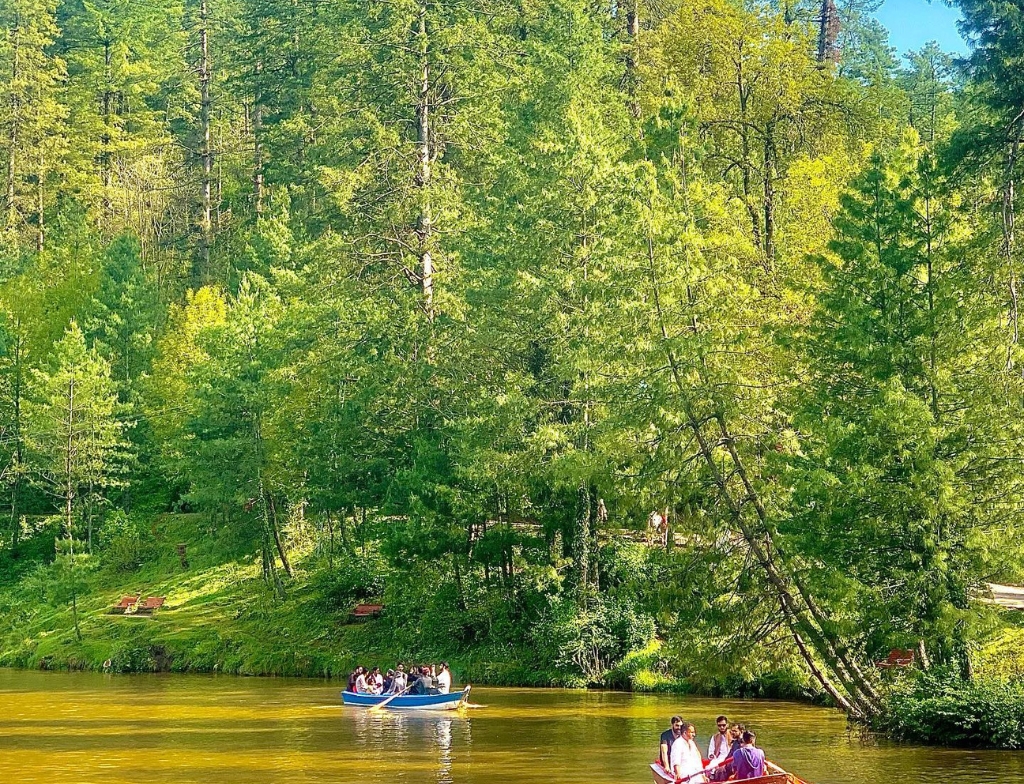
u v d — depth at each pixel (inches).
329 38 2632.9
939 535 1184.8
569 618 1819.6
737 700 1596.9
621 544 1934.1
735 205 1780.3
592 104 2190.0
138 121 4340.6
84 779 1058.7
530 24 2748.5
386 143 2256.4
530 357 1977.1
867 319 1233.4
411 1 2309.3
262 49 3412.9
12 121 4030.5
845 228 1282.0
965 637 1159.0
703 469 1288.1
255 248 3181.6
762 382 1359.5
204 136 3791.8
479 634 2001.7
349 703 1632.6
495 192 2171.5
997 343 1229.1
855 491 1171.3
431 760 1146.7
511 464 1811.0
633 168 1866.4
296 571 2492.6
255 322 2498.8
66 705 1652.3
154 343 3284.9
